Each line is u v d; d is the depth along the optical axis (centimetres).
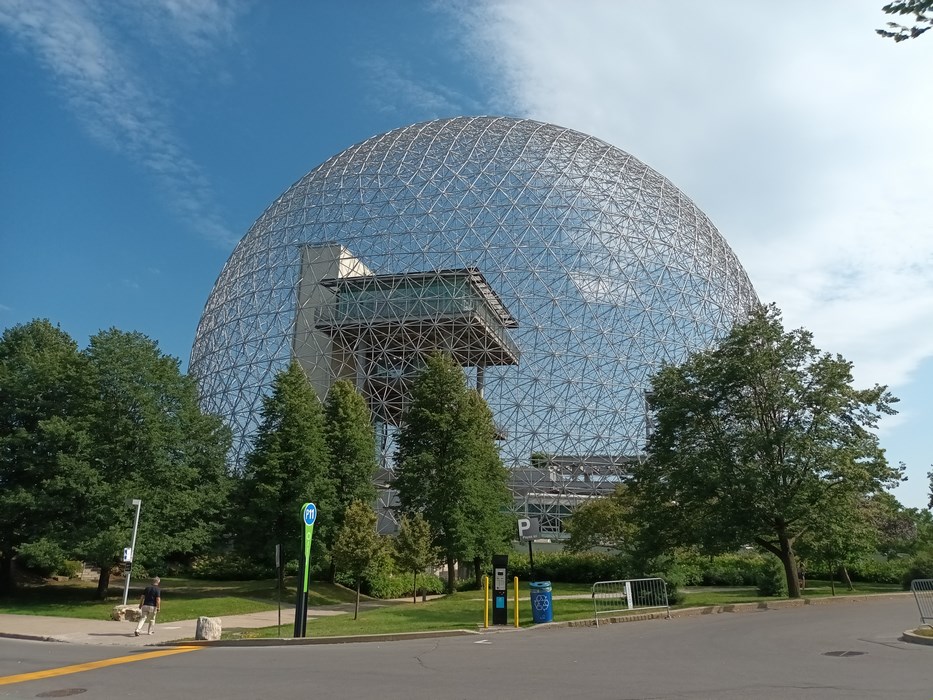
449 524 3803
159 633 2198
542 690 1059
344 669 1327
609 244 5416
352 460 4041
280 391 3888
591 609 2638
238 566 4628
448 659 1438
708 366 3294
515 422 5038
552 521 5172
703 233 6266
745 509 2977
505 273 5144
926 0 714
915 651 1455
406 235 5344
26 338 4022
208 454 3625
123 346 3356
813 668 1243
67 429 3125
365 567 2645
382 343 5272
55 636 2109
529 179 5525
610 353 5209
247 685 1160
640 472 3269
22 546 2964
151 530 3231
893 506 4412
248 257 6181
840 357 3148
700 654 1455
